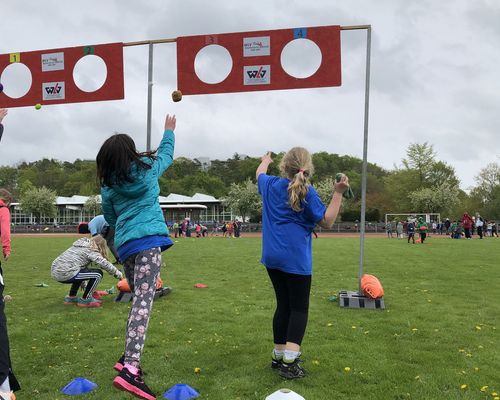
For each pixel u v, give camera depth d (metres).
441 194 56.16
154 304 6.55
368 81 6.36
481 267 11.16
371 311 6.01
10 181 101.50
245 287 8.16
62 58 6.97
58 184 99.38
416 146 62.12
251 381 3.52
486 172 65.62
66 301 6.65
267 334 4.89
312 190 3.52
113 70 6.86
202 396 3.25
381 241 25.30
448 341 4.62
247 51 6.50
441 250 17.05
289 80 6.43
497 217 62.62
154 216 3.25
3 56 7.13
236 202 61.72
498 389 3.37
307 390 3.33
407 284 8.42
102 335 4.89
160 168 3.36
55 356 4.17
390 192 67.44
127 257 3.21
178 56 6.64
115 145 3.14
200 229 36.53
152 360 4.02
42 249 18.45
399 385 3.45
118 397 3.22
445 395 3.26
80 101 6.96
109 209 3.39
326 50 6.33
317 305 6.42
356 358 4.06
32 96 7.09
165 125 3.68
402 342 4.57
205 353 4.23
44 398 3.22
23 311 6.14
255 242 24.19
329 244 21.62
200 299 6.96
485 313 5.93
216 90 6.58
